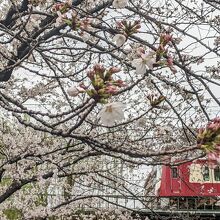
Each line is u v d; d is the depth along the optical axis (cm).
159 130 645
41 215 842
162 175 1295
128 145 617
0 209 909
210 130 266
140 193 980
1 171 728
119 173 918
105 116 274
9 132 763
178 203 1188
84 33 408
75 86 272
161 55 323
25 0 568
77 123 338
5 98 390
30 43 502
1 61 627
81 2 623
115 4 396
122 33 372
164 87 673
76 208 972
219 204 1147
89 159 908
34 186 924
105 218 1005
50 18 580
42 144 714
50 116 362
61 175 713
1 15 774
